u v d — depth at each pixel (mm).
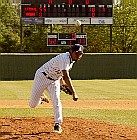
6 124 12617
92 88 32250
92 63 43719
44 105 20406
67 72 10836
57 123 11180
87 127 12234
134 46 58031
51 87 11070
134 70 44281
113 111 18172
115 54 44000
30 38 59000
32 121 13203
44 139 10406
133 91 29656
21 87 33281
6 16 66875
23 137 10672
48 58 43062
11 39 61219
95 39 58500
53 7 42281
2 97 25297
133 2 60750
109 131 11688
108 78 43969
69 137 10680
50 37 42625
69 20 42469
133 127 12773
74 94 10906
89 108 19547
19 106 20297
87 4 42375
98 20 42656
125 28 58156
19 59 42906
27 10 42344
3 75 42781
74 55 10828
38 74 11047
